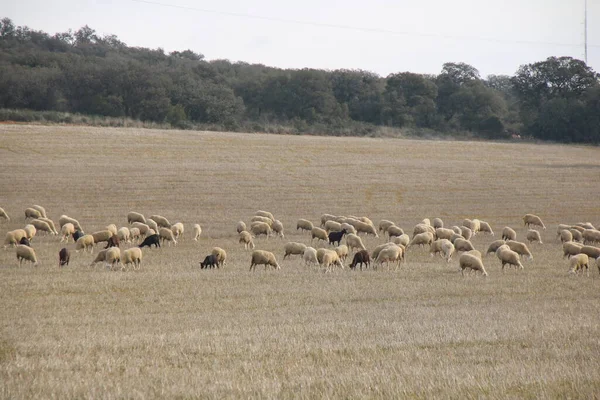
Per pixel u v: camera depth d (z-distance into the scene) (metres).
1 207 188.12
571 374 53.72
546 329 70.06
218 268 112.56
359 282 98.88
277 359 59.94
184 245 143.12
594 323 73.25
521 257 126.31
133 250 111.62
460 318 75.88
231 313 79.38
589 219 197.62
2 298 86.75
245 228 162.25
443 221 189.25
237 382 52.69
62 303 84.31
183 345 64.25
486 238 159.75
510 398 48.50
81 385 51.88
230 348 63.31
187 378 54.06
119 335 68.62
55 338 67.62
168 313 79.56
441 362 58.22
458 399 48.59
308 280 100.25
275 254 130.62
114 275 103.62
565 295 90.25
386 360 59.12
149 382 53.00
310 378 53.59
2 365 57.59
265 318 76.50
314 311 80.44
